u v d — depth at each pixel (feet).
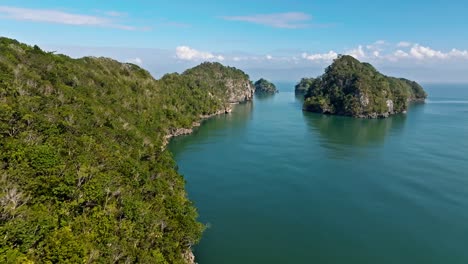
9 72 197.47
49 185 113.91
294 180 257.96
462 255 161.07
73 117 185.78
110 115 244.63
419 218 197.88
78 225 106.11
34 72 223.10
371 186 247.91
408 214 202.80
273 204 213.87
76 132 170.50
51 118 166.50
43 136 145.79
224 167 286.66
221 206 209.36
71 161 134.00
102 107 249.75
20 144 126.21
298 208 208.64
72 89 239.91
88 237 102.27
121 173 152.97
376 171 281.95
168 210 151.02
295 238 173.78
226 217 195.11
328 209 208.23
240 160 307.78
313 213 202.39
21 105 162.61
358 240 173.06
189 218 153.28
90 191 120.37
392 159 316.81
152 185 165.07
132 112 321.32
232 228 182.60
